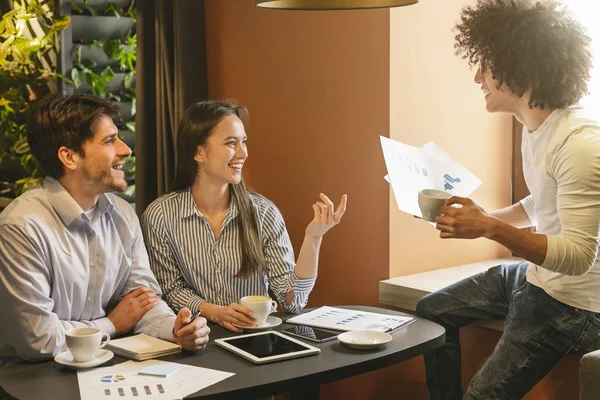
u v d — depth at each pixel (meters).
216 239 2.39
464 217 1.94
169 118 3.23
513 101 2.11
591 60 2.04
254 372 1.66
